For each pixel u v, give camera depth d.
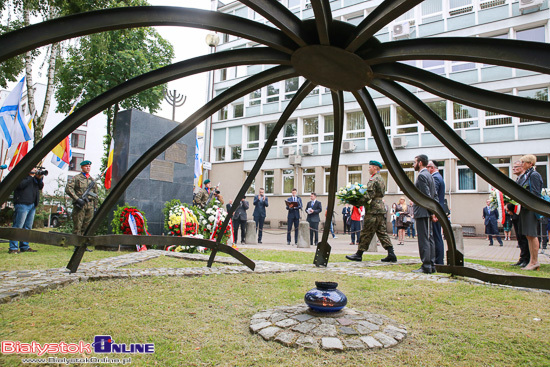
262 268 6.00
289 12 2.16
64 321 3.09
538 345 2.73
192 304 3.70
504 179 2.96
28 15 15.17
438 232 6.80
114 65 22.31
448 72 21.72
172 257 7.48
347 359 2.38
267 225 27.02
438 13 22.52
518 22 20.09
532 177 6.76
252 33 2.29
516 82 19.95
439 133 2.96
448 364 2.38
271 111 28.47
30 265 5.76
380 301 3.94
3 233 2.93
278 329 2.82
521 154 19.47
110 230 8.69
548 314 3.54
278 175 27.31
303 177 26.39
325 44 2.18
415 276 5.50
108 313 3.34
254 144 29.50
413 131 22.62
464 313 3.54
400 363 2.36
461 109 21.44
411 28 23.30
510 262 8.00
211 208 9.57
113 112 24.33
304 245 12.10
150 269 5.58
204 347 2.57
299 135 26.83
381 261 7.40
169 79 2.67
